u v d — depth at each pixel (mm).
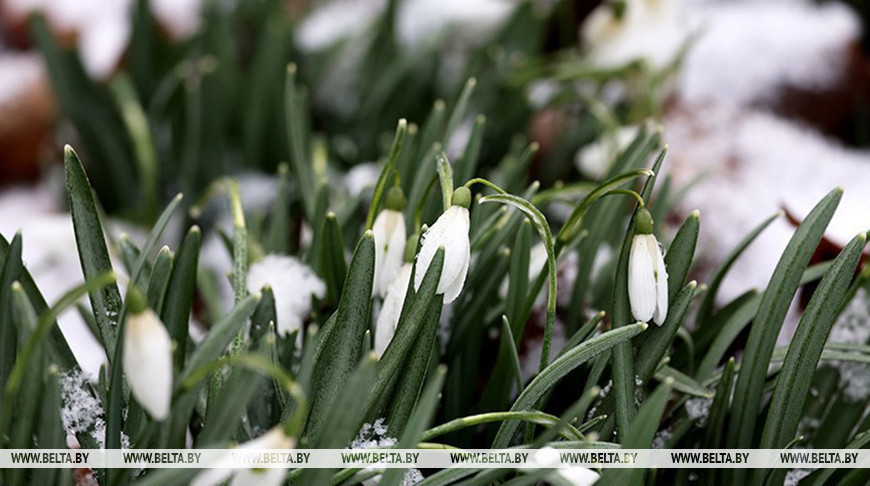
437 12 1166
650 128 894
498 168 1013
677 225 925
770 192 943
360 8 1278
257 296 636
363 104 1118
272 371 601
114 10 1246
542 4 1284
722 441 703
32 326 631
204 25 1115
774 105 1144
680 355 724
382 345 670
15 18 1307
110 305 667
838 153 1013
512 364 710
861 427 698
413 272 659
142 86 1113
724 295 857
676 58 1031
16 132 1174
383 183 694
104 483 656
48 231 904
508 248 738
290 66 822
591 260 743
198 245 653
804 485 693
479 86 1096
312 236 779
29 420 631
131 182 1073
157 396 601
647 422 627
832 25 1185
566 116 1133
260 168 1063
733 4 1278
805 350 667
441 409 723
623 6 1022
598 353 672
